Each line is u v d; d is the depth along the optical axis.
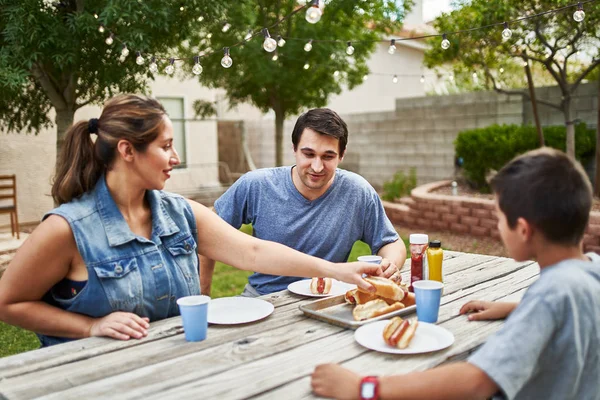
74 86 5.46
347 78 8.05
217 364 1.47
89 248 1.72
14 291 1.67
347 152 11.16
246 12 6.58
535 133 7.06
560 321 1.20
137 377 1.39
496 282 2.28
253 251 2.03
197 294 1.98
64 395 1.29
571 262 1.28
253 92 8.01
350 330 1.72
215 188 10.30
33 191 7.64
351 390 1.23
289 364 1.46
